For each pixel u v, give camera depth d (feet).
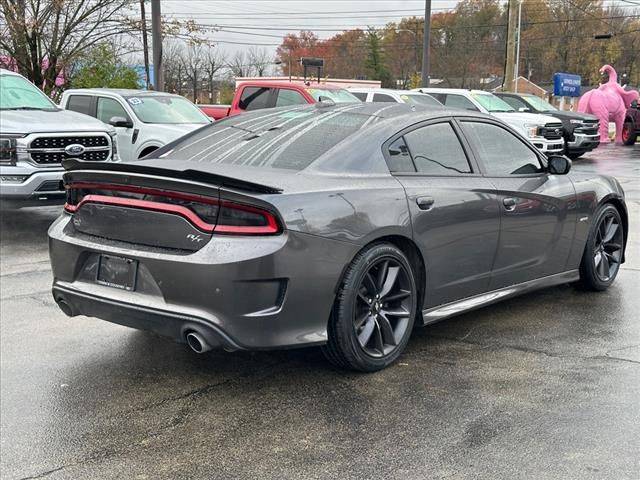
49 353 14.42
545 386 12.51
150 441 10.66
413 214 13.28
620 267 21.97
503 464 9.80
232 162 13.70
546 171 17.16
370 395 12.21
